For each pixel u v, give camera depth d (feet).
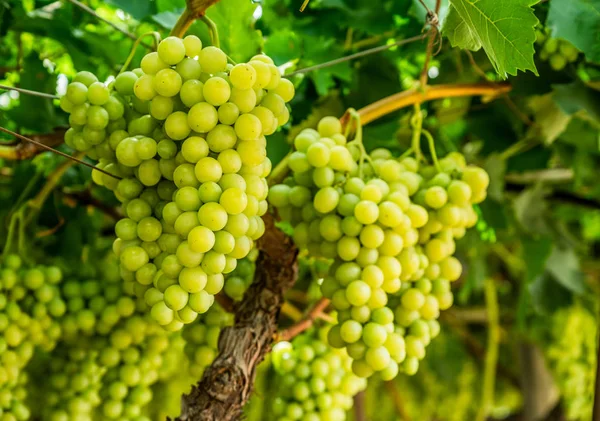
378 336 2.99
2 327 3.25
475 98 4.29
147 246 2.74
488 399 5.92
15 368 3.30
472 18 2.87
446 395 6.79
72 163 3.71
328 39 3.97
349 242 3.04
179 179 2.67
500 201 4.40
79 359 3.44
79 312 3.36
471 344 7.32
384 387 6.38
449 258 3.25
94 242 4.11
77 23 4.11
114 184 2.88
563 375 5.29
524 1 2.77
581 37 3.30
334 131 3.26
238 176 2.68
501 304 6.72
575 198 4.99
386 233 3.06
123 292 3.40
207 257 2.63
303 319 3.51
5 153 3.34
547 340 5.39
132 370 3.41
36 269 3.34
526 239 4.63
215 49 2.69
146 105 2.80
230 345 3.05
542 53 3.74
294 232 3.20
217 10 3.36
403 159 3.34
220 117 2.67
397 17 4.00
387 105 3.47
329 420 3.42
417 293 3.14
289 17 4.00
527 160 4.56
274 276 3.21
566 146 4.46
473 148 4.83
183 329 3.43
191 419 2.92
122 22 4.33
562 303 4.67
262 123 2.71
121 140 2.77
